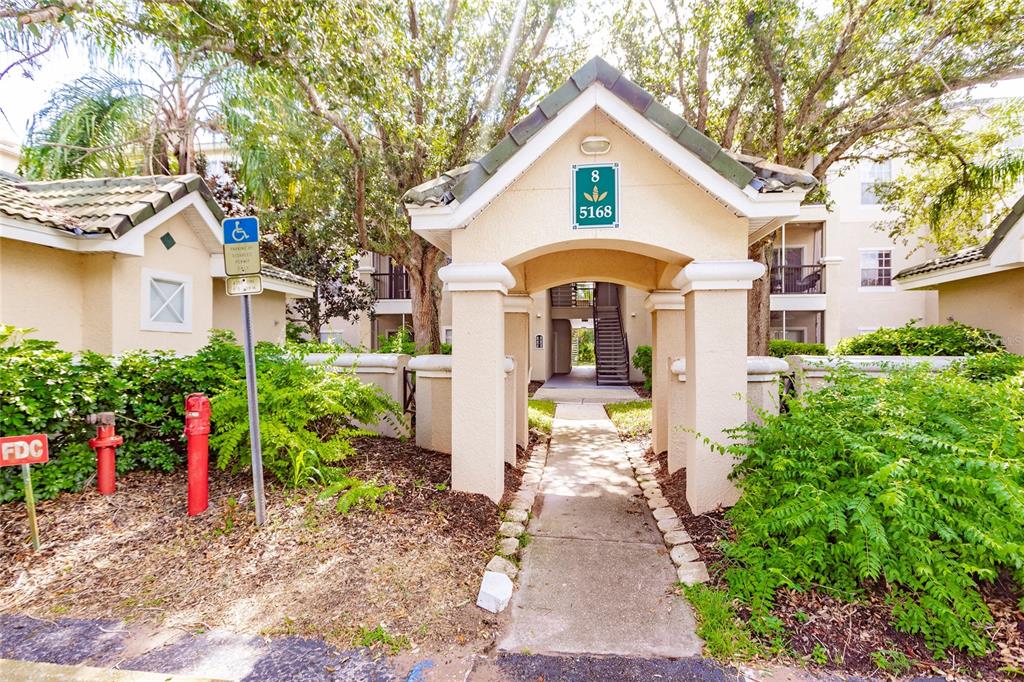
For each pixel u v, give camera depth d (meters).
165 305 8.23
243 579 3.57
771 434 4.20
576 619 3.38
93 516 4.30
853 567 3.40
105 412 4.79
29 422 4.40
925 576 3.10
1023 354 8.38
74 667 2.80
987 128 10.08
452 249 5.05
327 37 6.75
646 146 4.72
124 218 6.86
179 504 4.56
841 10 8.28
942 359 6.02
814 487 3.60
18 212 6.04
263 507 4.19
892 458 3.54
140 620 3.21
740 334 4.72
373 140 10.13
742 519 4.08
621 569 4.04
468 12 10.02
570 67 11.12
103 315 7.23
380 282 20.14
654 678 2.82
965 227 11.38
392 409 6.25
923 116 9.19
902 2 7.59
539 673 2.85
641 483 6.18
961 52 8.23
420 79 9.95
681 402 6.13
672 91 10.26
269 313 12.09
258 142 11.16
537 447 8.20
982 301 9.47
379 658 2.93
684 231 4.73
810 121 9.41
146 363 5.39
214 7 6.65
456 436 5.13
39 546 3.88
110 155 10.53
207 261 9.16
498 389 5.07
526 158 4.60
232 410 4.85
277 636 3.09
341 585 3.50
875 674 2.81
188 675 2.75
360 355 7.22
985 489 3.37
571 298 23.88
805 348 15.38
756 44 8.15
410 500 4.77
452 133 10.57
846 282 17.66
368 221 11.46
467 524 4.51
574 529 4.83
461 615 3.35
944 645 2.97
